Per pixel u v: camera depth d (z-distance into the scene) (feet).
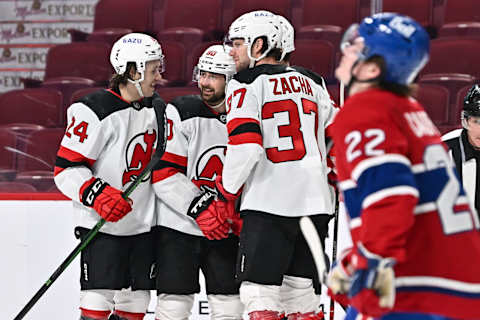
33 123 67.82
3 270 47.39
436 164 20.76
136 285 38.40
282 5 86.48
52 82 74.23
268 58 36.01
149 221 38.73
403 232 18.99
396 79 21.08
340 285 20.54
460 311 20.15
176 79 80.02
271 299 34.37
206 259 39.24
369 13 84.89
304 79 36.09
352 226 20.74
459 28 79.77
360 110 20.20
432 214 20.42
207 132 39.27
